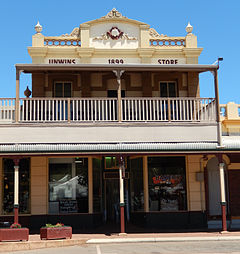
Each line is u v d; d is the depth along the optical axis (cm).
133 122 1480
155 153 1466
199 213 1684
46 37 1772
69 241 1313
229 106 1769
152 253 1113
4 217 1636
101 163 1778
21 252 1184
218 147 1466
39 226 1636
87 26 1780
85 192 1670
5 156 1414
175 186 1697
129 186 1814
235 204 1747
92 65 1457
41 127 1452
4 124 1440
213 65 1488
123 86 1784
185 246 1258
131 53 1777
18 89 1459
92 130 1462
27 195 1667
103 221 1781
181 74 1789
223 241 1366
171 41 1823
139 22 1800
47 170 1673
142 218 1683
